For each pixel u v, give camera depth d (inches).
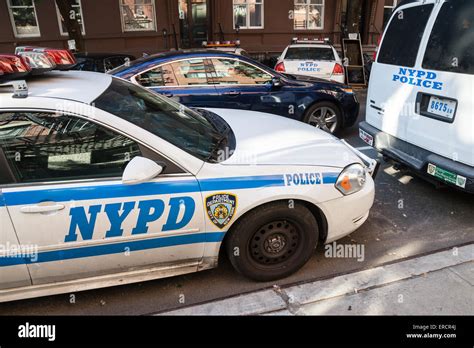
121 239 95.5
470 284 108.0
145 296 109.0
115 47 494.3
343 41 413.1
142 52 502.3
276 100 222.7
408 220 143.9
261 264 110.5
